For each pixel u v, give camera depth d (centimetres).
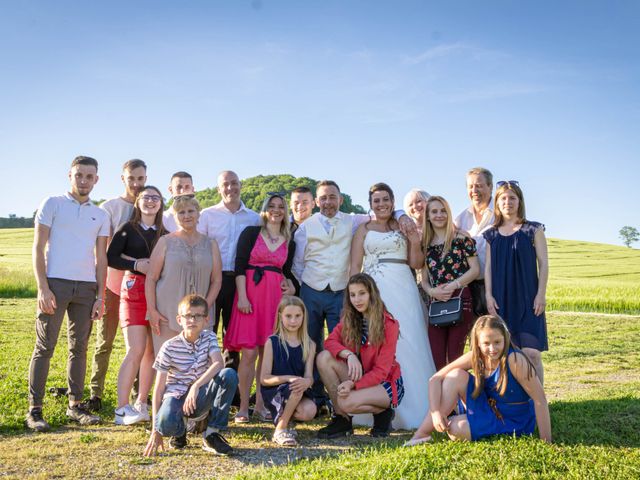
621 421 548
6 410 595
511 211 577
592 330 1544
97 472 436
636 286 2825
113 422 591
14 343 1077
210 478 424
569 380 855
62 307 575
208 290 611
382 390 546
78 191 591
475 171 666
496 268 575
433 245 629
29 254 4734
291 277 671
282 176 9662
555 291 2530
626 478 393
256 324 616
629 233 16250
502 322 486
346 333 563
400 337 619
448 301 607
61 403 638
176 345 508
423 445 467
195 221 595
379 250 652
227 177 706
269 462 464
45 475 423
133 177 668
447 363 623
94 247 606
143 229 620
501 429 484
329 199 658
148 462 461
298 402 527
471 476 393
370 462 424
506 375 480
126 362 589
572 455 438
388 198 657
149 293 577
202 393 488
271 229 638
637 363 1020
